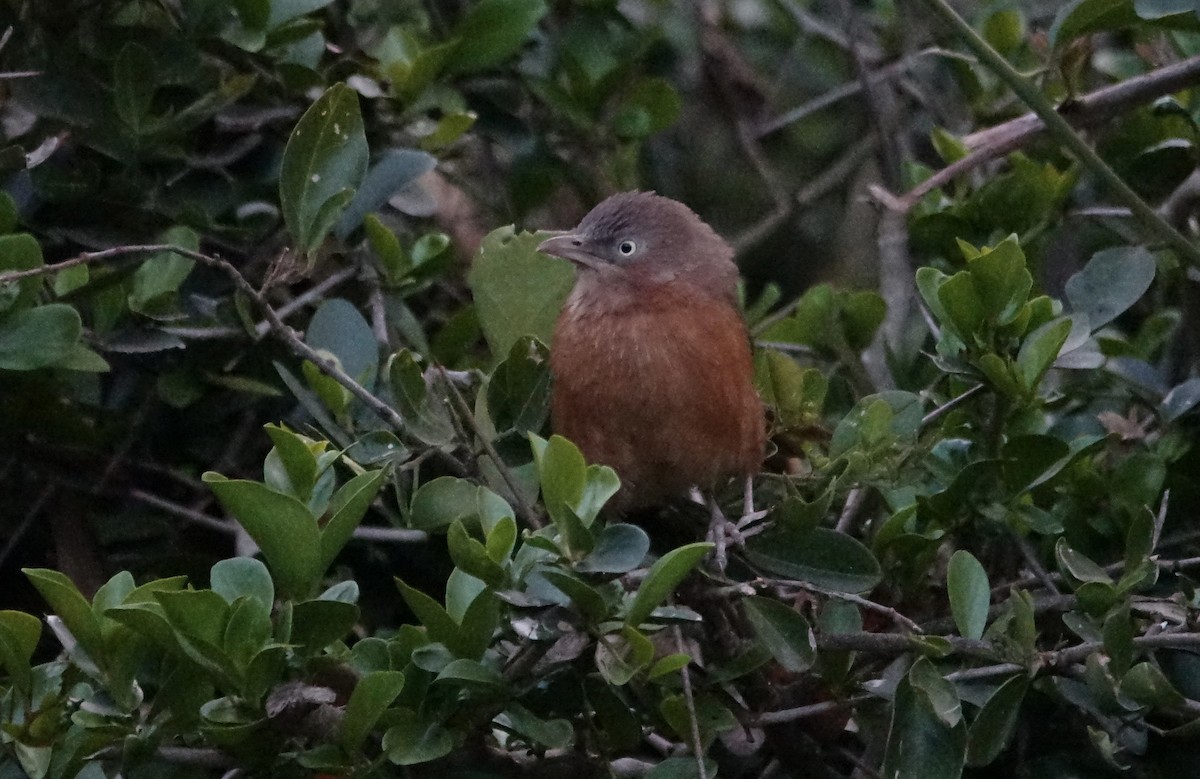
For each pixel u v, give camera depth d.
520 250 9.12
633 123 11.24
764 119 14.38
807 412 9.10
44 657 9.21
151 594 5.94
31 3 9.02
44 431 8.64
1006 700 6.82
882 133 12.66
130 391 9.20
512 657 6.48
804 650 6.76
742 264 14.37
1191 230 9.81
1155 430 9.28
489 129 10.93
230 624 5.83
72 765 5.99
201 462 9.48
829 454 8.17
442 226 11.38
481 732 6.71
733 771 8.63
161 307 8.47
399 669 6.37
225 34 8.95
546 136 11.40
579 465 6.16
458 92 10.46
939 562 8.27
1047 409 9.32
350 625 6.15
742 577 8.88
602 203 9.75
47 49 9.00
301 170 7.42
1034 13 12.86
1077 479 8.43
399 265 9.12
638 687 7.04
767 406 9.42
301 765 6.14
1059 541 7.42
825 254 14.41
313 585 6.16
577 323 9.30
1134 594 7.60
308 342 8.49
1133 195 8.15
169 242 8.56
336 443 8.09
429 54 9.76
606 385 9.16
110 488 8.89
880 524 8.61
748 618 7.14
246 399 9.27
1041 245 9.90
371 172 9.22
